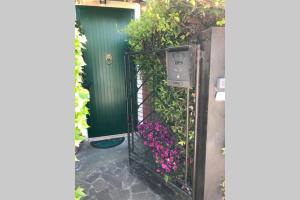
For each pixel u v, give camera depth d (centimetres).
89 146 426
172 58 209
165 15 242
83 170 336
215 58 181
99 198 267
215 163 201
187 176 233
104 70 431
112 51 429
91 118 440
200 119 200
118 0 404
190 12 227
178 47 200
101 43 418
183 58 196
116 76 443
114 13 417
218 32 179
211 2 212
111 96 447
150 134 280
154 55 277
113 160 368
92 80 425
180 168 245
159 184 277
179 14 233
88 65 417
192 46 191
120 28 425
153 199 264
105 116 451
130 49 391
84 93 131
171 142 255
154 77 279
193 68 194
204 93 191
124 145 430
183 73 198
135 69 366
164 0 234
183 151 240
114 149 412
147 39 293
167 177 246
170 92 252
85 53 410
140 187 290
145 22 277
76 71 129
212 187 205
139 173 313
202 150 202
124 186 293
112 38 425
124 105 462
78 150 402
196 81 194
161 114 282
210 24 231
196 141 206
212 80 183
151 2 256
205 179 201
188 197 225
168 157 248
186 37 233
